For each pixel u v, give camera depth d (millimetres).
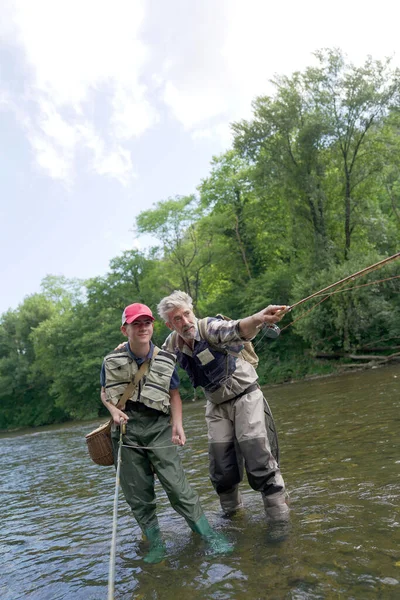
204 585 2656
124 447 3625
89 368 36406
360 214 27375
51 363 39406
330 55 25797
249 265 34500
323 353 26500
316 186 26969
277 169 27250
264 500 3713
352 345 25734
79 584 3041
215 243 34875
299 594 2361
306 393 15742
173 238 35156
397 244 29328
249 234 34188
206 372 3791
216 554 3076
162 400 3615
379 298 23453
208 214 35875
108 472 7211
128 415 3645
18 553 3967
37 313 50500
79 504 5414
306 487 4258
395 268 22922
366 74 25453
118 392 3623
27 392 49000
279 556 2854
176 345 3879
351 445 5738
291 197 27703
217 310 33656
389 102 25484
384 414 7586
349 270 23828
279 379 27500
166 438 3664
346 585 2369
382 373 17688
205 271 35938
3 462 12531
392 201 33031
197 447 7840
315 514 3480
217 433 3959
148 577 2922
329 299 24625
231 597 2457
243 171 34594
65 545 3957
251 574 2680
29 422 47031
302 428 7883
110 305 36531
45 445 16469
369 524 3107
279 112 26766
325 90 26266
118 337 36500
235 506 4047
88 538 4043
